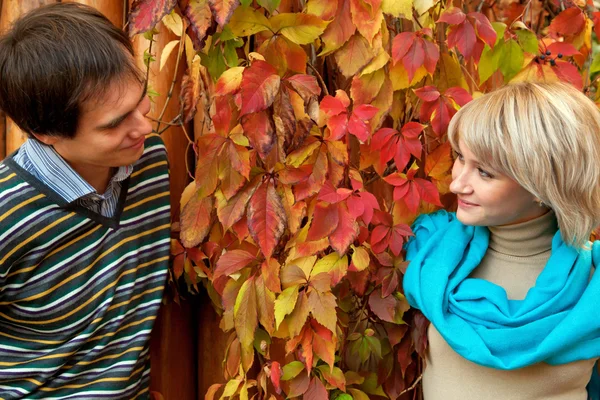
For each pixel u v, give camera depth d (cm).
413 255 101
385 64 99
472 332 85
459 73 104
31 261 85
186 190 104
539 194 80
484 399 91
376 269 101
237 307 96
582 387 93
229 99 94
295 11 103
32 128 77
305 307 94
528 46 102
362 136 92
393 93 103
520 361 82
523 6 126
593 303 83
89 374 95
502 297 87
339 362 105
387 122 109
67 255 87
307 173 95
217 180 96
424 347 100
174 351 114
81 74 72
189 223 100
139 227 95
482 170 83
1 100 77
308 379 98
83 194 84
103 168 87
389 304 100
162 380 113
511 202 84
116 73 75
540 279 86
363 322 109
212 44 96
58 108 74
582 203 82
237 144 94
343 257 95
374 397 114
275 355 106
